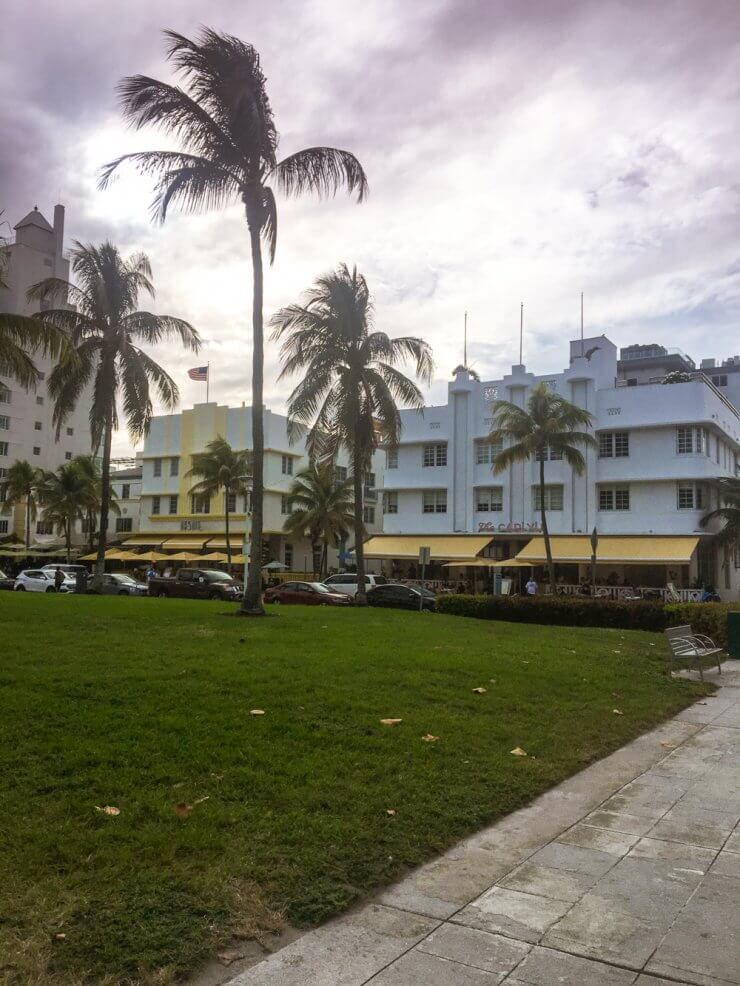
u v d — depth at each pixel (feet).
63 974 11.72
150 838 16.19
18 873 14.52
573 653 47.96
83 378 102.83
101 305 102.37
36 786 18.56
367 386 92.84
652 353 255.29
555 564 141.08
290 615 63.52
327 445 97.76
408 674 34.63
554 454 145.69
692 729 31.81
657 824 19.66
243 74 61.77
